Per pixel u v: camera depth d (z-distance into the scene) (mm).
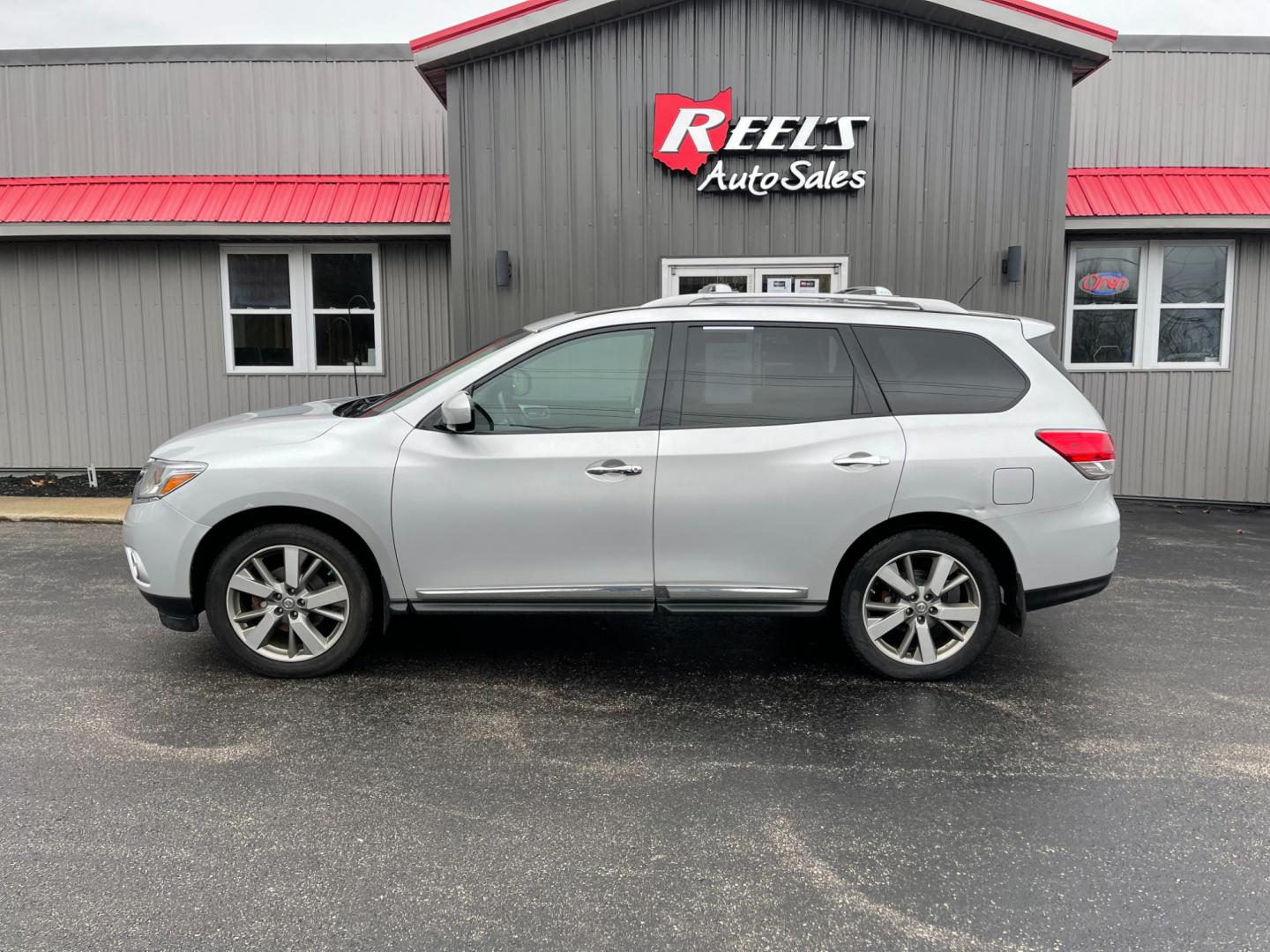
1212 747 3941
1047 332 4711
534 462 4387
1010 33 8617
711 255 9023
